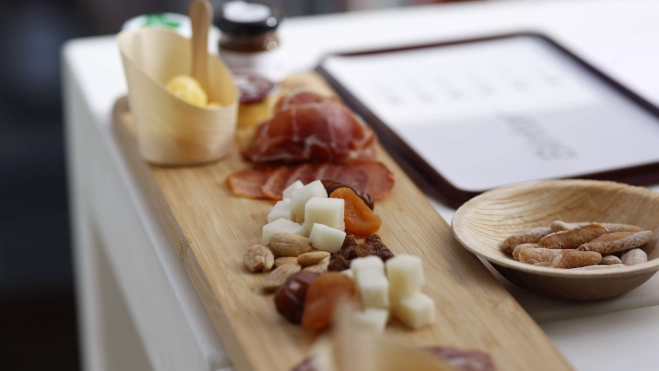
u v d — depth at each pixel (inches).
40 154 57.8
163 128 24.7
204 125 24.8
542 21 37.0
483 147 26.5
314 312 18.5
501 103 29.2
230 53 28.8
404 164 25.6
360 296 18.8
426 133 27.4
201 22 26.1
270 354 18.3
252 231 22.3
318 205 21.2
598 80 30.4
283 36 35.5
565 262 19.9
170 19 31.0
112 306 32.5
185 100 24.5
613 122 27.7
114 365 33.5
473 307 19.4
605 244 20.3
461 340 18.6
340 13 54.8
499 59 32.4
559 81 30.6
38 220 56.6
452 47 33.5
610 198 21.9
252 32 28.5
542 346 18.4
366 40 35.1
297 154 24.9
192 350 20.3
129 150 26.5
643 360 19.0
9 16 56.6
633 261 19.9
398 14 38.3
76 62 33.3
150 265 23.8
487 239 21.2
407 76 31.3
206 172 25.0
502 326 18.9
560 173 25.0
